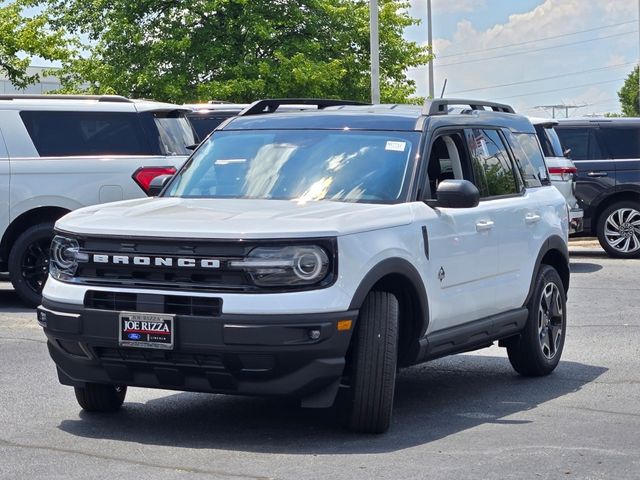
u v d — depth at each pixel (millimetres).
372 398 7191
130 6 34594
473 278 8422
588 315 13352
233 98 34406
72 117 13609
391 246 7344
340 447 7039
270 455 6824
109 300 7090
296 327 6785
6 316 13016
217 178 8367
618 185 20500
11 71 27172
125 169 13602
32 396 8633
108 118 13719
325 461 6668
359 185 7953
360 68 37188
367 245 7160
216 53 33812
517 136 9828
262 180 8195
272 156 8383
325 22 36094
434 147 8547
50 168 13398
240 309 6777
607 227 20719
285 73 33812
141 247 7035
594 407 8383
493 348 11211
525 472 6422
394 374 7250
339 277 6934
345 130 8430
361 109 8844
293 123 8656
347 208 7484
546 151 18656
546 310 9695
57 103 13625
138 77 34219
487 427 7656
